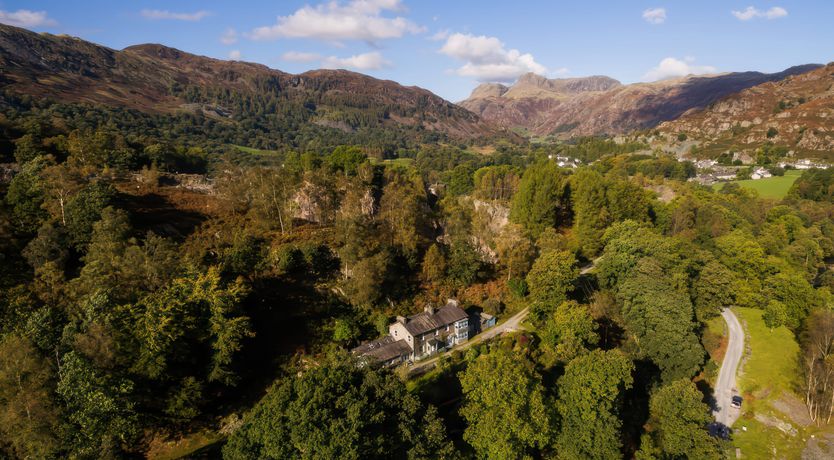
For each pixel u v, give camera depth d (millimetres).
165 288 56406
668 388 54688
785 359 70625
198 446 50906
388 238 82938
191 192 93500
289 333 67438
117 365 48531
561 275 72812
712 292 80812
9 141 95062
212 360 55031
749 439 59000
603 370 51594
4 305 49031
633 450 57625
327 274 77125
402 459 42406
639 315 69750
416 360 67062
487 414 47438
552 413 52250
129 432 47094
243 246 70938
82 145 92750
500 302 83312
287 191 84812
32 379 41312
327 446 37938
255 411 43719
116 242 60875
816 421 61719
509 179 137000
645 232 92562
